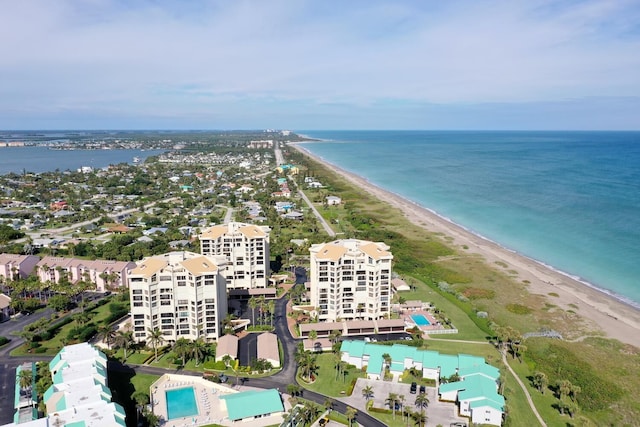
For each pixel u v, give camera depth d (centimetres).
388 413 12444
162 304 15838
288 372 14462
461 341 16638
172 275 15688
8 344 16000
